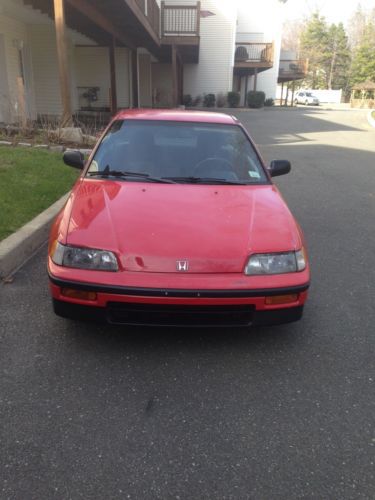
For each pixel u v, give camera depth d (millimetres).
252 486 2150
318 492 2135
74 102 19766
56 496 2051
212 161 4168
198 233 3125
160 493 2092
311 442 2436
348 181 9383
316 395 2812
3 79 13055
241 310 2982
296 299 3066
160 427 2492
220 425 2527
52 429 2439
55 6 9656
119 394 2732
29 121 10562
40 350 3129
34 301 3781
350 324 3678
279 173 4590
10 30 13469
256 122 23219
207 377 2928
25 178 6816
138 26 15656
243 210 3463
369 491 2150
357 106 48781
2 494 2047
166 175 3986
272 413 2641
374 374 3045
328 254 5285
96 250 2965
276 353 3223
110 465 2229
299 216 6820
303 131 19156
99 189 3666
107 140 4340
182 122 4555
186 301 2875
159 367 3000
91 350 3148
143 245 2994
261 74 40125
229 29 32969
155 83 31141
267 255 3045
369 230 6254
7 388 2744
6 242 4512
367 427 2562
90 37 17234
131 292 2855
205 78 34031
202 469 2234
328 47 82688
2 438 2363
